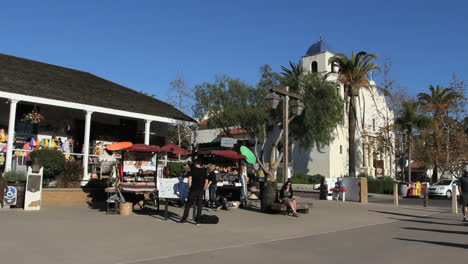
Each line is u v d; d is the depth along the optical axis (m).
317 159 39.12
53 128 20.16
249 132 26.31
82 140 21.25
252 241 8.23
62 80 20.88
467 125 40.31
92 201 15.73
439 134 35.84
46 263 5.83
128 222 10.52
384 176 38.56
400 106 36.91
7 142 15.91
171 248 7.20
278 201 14.16
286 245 7.89
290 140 29.86
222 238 8.49
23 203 13.04
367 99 44.03
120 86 25.62
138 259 6.23
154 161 13.41
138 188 12.40
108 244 7.42
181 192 11.33
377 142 40.50
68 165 16.03
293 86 26.09
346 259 6.69
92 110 18.48
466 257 7.03
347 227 11.10
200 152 15.79
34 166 12.59
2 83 16.50
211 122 25.42
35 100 16.55
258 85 25.75
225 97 24.97
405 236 9.55
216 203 14.66
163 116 22.05
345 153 40.62
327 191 22.72
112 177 13.84
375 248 7.80
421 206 20.23
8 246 6.92
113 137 22.64
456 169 36.94
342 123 30.45
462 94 37.38
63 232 8.55
